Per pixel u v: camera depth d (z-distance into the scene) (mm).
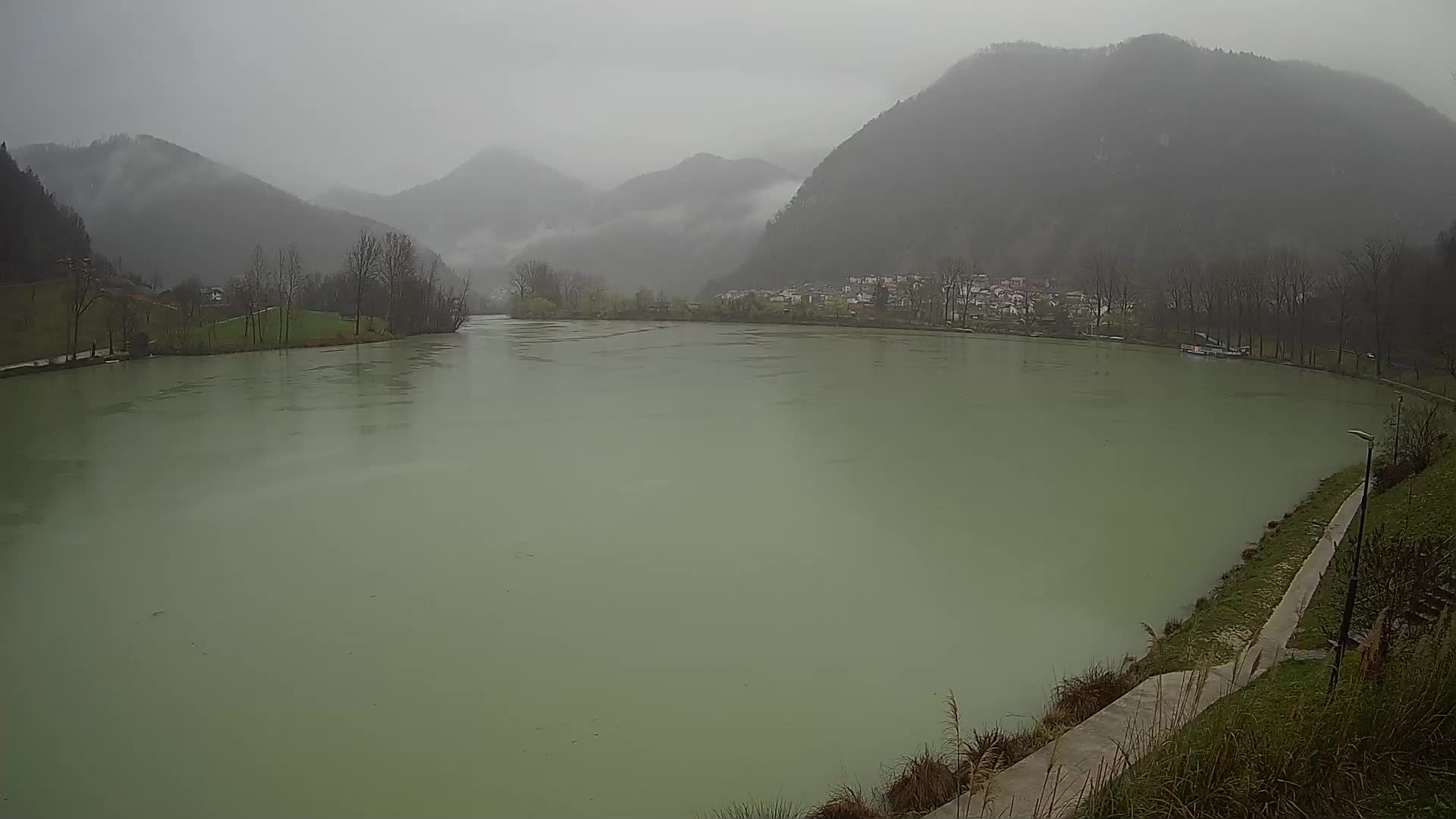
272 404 46062
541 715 14195
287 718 14062
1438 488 21469
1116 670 15523
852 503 26984
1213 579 20422
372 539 23094
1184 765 8719
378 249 115312
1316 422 43344
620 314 143875
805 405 46719
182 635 17172
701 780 12367
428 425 39969
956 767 12102
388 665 15914
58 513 25484
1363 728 8609
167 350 71750
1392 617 12211
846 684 15297
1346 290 78875
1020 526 24594
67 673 15570
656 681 15375
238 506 26297
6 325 72438
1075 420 42812
